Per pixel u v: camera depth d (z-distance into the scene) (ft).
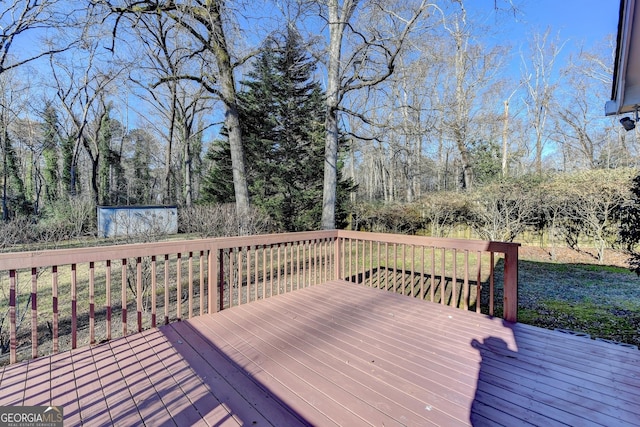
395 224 38.60
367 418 5.97
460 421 5.89
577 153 59.98
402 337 9.62
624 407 6.29
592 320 13.42
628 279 20.17
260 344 9.14
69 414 6.10
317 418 5.98
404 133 29.17
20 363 7.97
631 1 8.20
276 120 42.50
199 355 8.47
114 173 75.87
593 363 8.02
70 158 64.44
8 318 13.75
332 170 27.50
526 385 7.07
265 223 24.03
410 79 37.45
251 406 6.35
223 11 21.62
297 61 38.24
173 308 15.48
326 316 11.39
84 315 14.76
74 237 23.47
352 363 8.05
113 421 5.92
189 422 5.90
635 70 11.10
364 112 33.76
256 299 13.07
